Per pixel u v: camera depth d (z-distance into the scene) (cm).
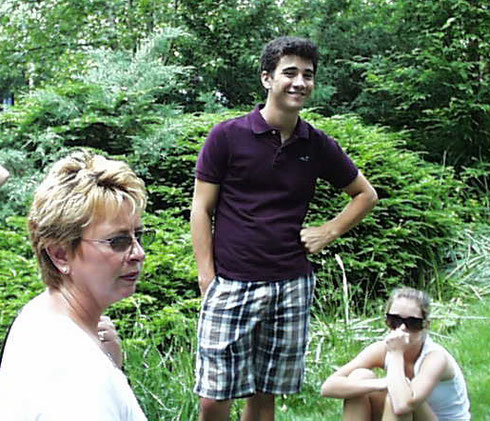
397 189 614
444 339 467
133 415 116
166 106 655
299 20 952
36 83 1045
